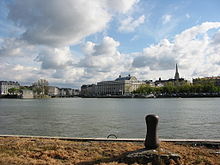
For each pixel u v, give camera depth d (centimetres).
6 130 3681
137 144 1697
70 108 9269
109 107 9694
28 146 1655
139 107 9419
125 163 1313
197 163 1319
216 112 6544
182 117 5341
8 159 1352
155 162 1292
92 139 1823
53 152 1494
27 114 6569
